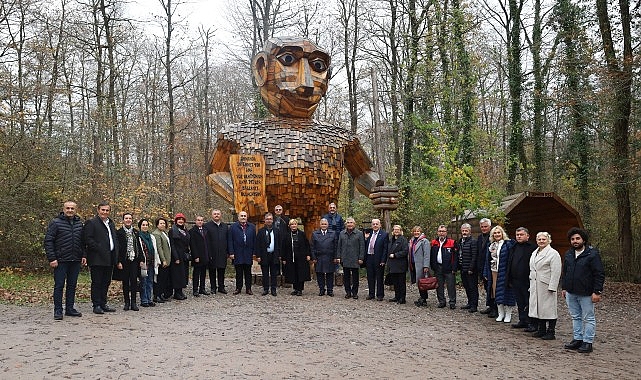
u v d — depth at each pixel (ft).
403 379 17.06
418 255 33.04
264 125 39.86
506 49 73.26
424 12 62.28
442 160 47.11
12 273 50.96
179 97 96.43
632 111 49.75
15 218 51.34
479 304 35.19
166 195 66.39
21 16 57.67
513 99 66.95
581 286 21.91
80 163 59.57
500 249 27.94
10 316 27.09
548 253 24.02
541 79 65.21
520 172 67.82
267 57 39.88
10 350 19.66
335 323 26.12
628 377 18.30
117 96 79.97
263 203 37.99
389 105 83.35
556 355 21.25
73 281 26.84
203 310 29.30
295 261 35.55
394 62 70.13
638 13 48.75
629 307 35.99
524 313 26.35
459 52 59.93
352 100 77.56
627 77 46.06
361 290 40.09
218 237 35.32
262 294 35.37
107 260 27.58
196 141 108.17
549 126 81.71
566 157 62.64
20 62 52.90
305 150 38.60
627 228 51.11
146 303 30.60
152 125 82.38
